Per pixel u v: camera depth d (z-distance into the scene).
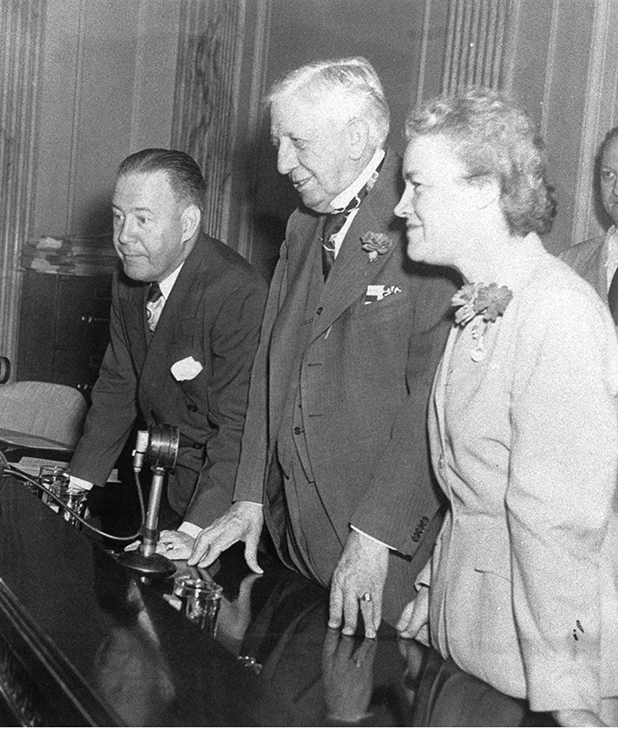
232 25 8.61
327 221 2.71
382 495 2.31
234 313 3.11
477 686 1.90
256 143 8.43
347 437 2.59
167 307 3.16
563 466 1.77
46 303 8.92
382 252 2.55
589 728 1.72
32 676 1.79
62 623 1.95
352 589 2.23
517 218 1.95
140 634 1.92
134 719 1.56
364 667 1.98
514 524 1.81
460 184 1.94
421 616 2.21
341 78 2.54
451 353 2.08
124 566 2.41
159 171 3.00
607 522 1.80
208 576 2.60
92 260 8.84
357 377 2.58
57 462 3.97
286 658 2.01
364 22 6.88
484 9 5.29
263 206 8.37
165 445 2.58
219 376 3.13
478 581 1.98
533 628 1.79
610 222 4.46
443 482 2.08
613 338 1.87
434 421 2.11
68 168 9.27
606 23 4.62
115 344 3.44
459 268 2.02
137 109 9.25
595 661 1.79
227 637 2.12
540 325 1.84
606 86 4.59
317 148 2.54
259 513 2.78
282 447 2.69
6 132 9.15
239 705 1.64
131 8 9.19
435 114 1.96
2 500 2.85
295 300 2.76
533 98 4.95
